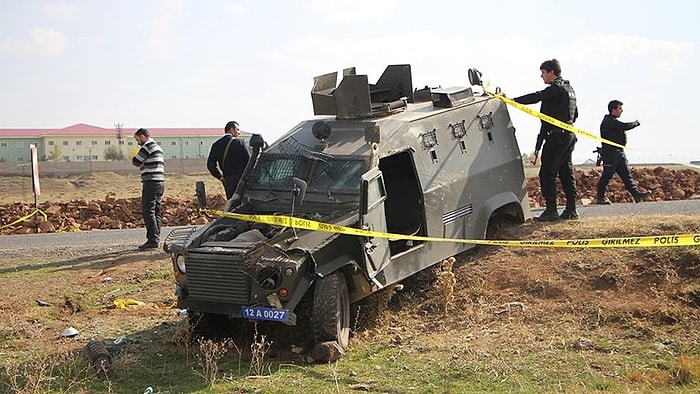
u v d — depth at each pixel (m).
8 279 11.80
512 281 9.27
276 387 6.44
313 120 9.92
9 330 8.74
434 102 10.44
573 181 11.54
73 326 9.08
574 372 6.51
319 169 8.80
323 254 7.45
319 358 7.15
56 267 12.73
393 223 9.76
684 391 5.95
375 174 8.26
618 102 16.06
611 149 16.19
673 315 7.76
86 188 45.72
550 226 10.91
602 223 10.72
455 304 8.90
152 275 11.80
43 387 6.59
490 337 7.77
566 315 8.23
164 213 19.12
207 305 7.47
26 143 100.00
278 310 7.08
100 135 101.88
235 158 12.80
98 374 6.98
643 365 6.65
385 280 8.24
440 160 9.65
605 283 8.77
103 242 15.40
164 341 8.15
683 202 16.64
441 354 7.27
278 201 8.81
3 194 41.28
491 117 10.91
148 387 6.60
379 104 9.88
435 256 9.25
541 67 11.30
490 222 11.03
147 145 13.98
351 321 8.34
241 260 7.23
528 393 6.02
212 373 6.80
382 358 7.25
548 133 11.35
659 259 8.84
